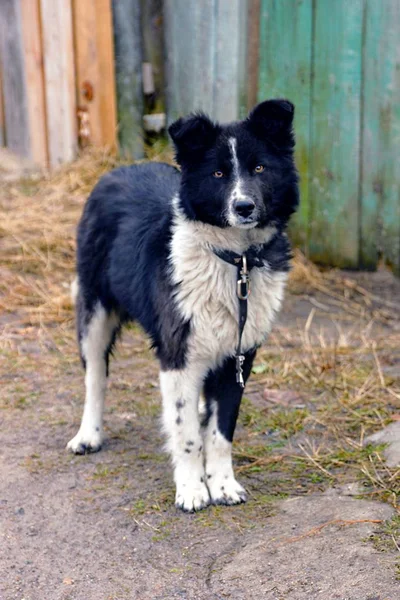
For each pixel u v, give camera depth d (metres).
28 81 8.11
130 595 3.27
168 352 3.90
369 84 6.59
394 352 5.62
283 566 3.36
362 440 4.45
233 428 4.02
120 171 4.70
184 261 3.86
